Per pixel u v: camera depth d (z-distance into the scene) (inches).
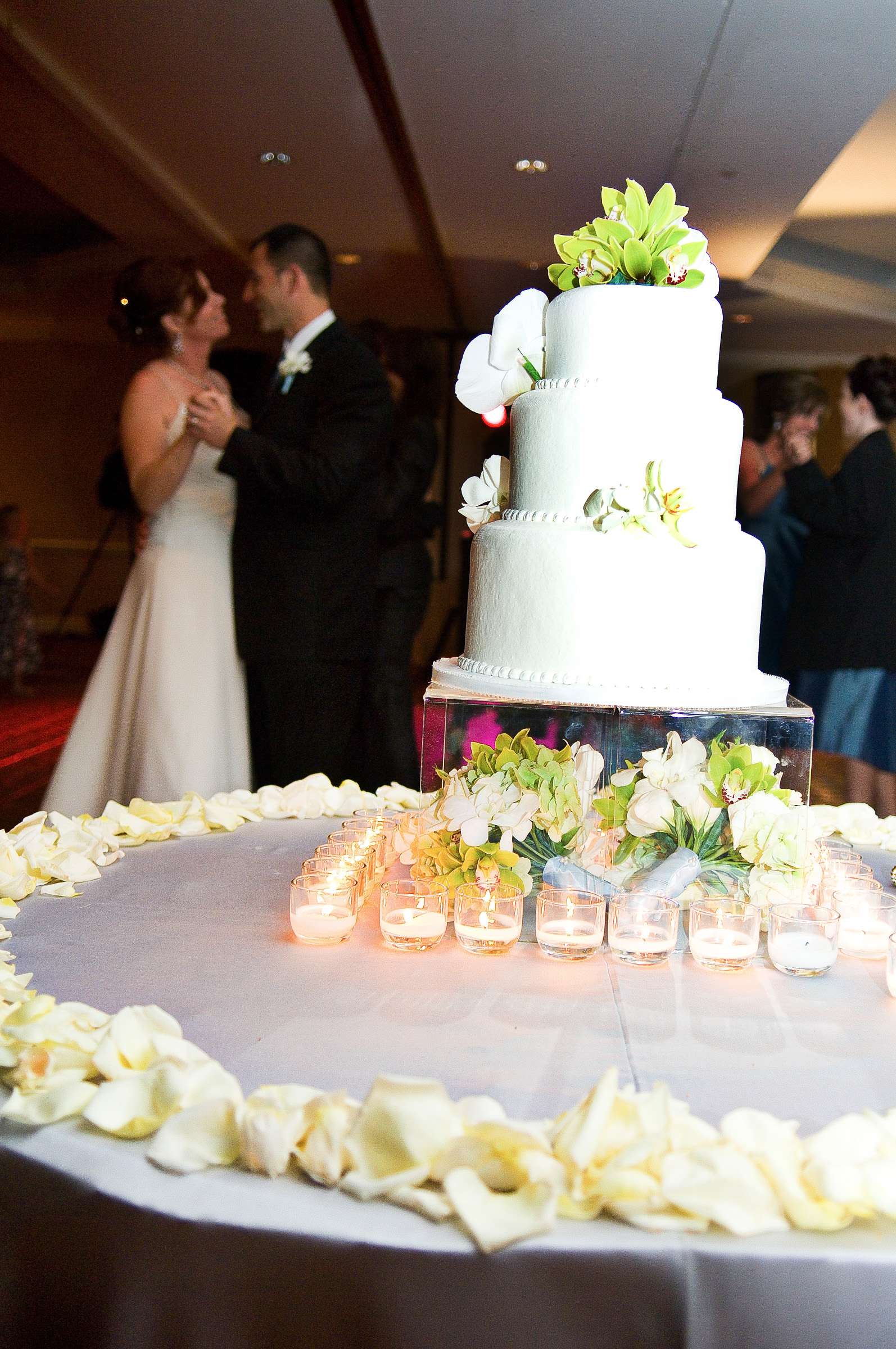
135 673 137.6
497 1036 51.9
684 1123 41.4
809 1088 47.4
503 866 66.2
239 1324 38.4
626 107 187.5
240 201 269.4
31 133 218.2
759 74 167.3
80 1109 43.7
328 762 137.7
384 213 273.1
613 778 66.5
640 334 68.1
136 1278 39.2
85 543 497.7
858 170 207.9
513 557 67.9
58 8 166.6
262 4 160.9
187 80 194.9
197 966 60.0
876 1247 36.6
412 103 195.5
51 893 71.7
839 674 173.0
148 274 134.6
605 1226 37.4
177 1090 42.6
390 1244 36.8
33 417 488.1
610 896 66.3
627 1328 36.4
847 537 169.8
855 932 64.5
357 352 132.0
